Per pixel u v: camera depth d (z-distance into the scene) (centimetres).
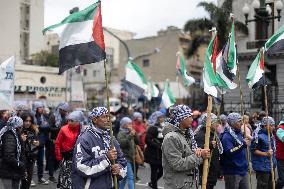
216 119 777
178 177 566
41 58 4344
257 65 942
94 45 607
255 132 919
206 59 641
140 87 1639
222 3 2933
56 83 3781
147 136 1099
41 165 1206
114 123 1733
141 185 1238
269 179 970
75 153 545
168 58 5641
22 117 898
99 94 5909
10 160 734
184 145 568
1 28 3978
